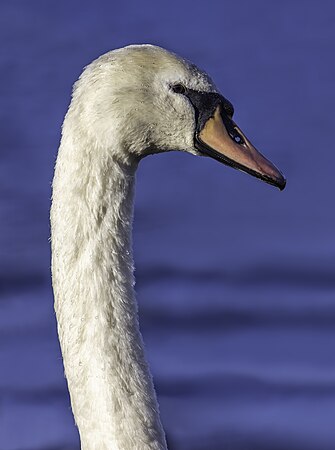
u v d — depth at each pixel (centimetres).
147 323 1705
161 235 2091
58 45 3453
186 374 1534
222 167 2380
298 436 1395
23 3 3784
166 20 3741
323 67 3300
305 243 2047
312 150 2661
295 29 3653
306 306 1753
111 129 756
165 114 773
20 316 1692
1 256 1872
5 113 2792
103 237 760
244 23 3722
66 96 2953
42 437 1394
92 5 3775
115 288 760
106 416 746
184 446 1393
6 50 3369
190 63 786
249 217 2194
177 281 1855
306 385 1502
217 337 1656
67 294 759
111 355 752
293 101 3014
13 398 1476
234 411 1449
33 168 2412
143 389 752
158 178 2359
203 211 2230
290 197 2309
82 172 756
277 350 1606
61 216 759
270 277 1873
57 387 1498
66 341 759
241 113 2944
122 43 3609
